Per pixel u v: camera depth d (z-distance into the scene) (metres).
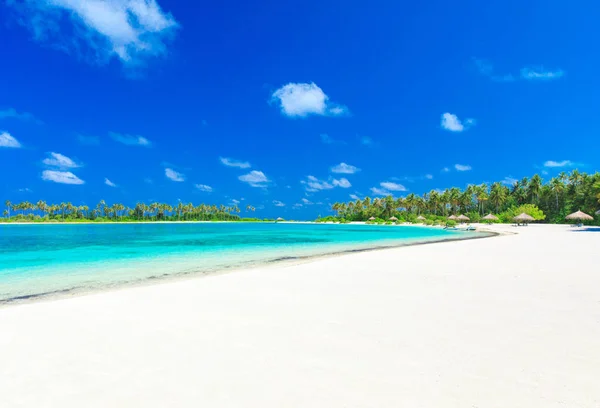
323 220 158.88
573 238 29.78
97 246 28.53
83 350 5.26
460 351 5.08
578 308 7.29
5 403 3.78
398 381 4.19
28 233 53.69
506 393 3.89
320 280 10.86
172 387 4.11
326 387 4.06
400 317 6.78
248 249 25.22
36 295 9.96
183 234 50.41
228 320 6.71
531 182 89.75
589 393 3.88
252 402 3.76
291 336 5.79
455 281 10.40
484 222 83.12
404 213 123.94
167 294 9.02
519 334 5.76
